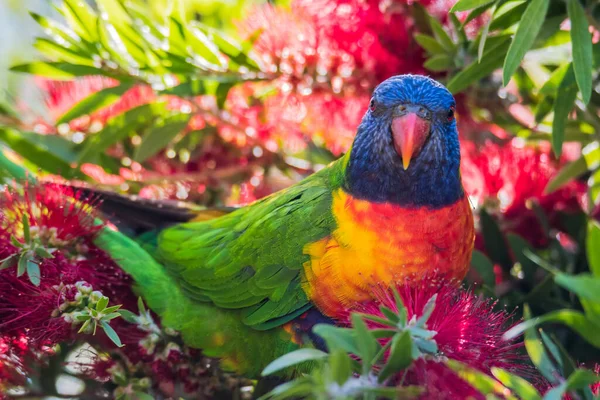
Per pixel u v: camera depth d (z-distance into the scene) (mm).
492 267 792
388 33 812
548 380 704
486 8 750
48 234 758
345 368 664
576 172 796
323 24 816
